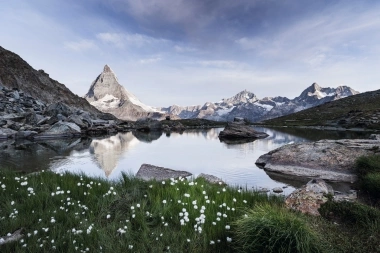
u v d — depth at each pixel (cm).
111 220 795
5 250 588
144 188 1064
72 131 5769
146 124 10125
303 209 866
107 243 611
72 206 877
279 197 1055
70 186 1086
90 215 796
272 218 597
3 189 1005
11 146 3844
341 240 640
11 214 754
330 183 1661
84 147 3878
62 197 940
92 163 2516
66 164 2441
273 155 2380
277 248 553
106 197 945
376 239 637
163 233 686
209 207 829
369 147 2181
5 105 6662
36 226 708
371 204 1176
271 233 563
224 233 677
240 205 877
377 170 1591
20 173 1531
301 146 2375
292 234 549
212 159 2823
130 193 995
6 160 2616
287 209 830
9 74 10894
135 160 2738
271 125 13575
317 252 546
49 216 784
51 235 654
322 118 14488
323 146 2248
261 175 1986
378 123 8469
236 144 4503
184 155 3144
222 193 1002
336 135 5931
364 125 8775
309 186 1077
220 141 5112
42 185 1088
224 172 2120
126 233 663
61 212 802
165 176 1873
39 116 6375
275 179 1847
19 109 6706
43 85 12888
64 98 13600
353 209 805
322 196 930
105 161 2652
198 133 8094
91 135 6378
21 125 5478
